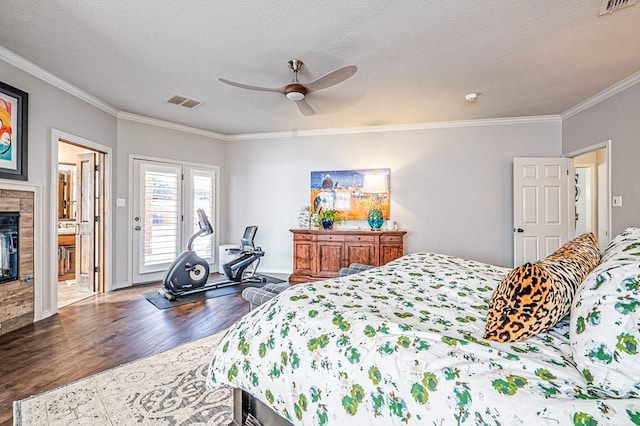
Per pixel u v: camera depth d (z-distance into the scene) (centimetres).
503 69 307
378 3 211
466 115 450
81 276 432
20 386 195
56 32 247
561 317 102
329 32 245
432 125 488
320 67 304
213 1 209
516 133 461
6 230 278
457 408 77
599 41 257
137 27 240
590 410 65
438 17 226
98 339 267
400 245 455
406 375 88
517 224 442
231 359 130
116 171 440
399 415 85
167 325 301
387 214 504
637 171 322
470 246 477
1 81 274
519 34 247
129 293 415
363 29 241
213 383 134
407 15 224
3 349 247
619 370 71
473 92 363
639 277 79
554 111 431
